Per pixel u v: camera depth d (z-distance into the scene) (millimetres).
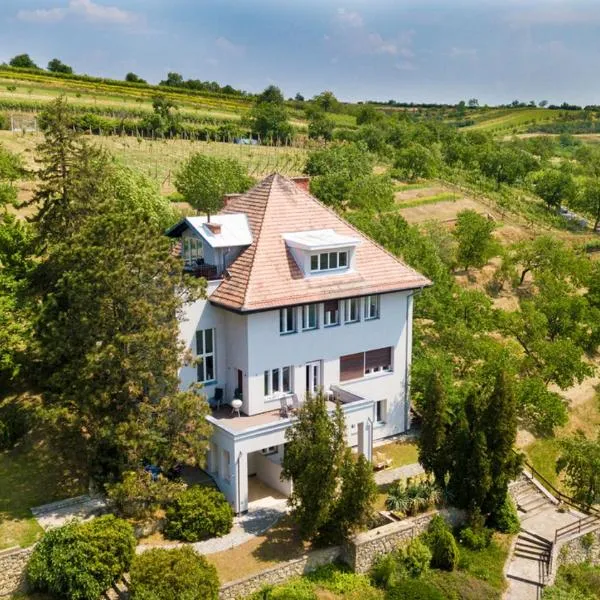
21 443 35875
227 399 37844
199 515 31234
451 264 77000
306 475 30391
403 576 31281
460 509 35219
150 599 25484
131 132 120625
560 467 40844
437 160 132500
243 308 34438
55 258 35344
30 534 29297
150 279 31656
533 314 58531
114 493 29797
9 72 147625
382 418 42031
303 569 30281
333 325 38656
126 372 30516
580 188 124375
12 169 70875
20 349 38656
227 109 159500
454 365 49188
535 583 32594
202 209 71188
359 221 60531
